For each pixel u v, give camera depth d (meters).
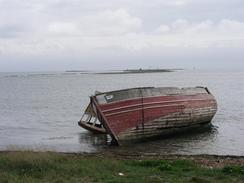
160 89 31.14
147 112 29.56
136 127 29.16
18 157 15.73
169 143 29.19
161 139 30.94
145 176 14.04
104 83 152.75
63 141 30.83
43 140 31.44
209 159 20.23
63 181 12.95
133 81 164.00
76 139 31.80
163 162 16.73
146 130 29.81
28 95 93.06
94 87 124.94
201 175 14.44
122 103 28.58
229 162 18.91
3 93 101.50
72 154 22.17
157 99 30.42
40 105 66.25
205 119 36.84
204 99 36.41
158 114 30.30
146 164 16.59
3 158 15.90
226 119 43.31
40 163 15.08
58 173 14.11
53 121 44.59
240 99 71.81
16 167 14.76
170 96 31.69
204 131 35.19
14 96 90.06
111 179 13.39
